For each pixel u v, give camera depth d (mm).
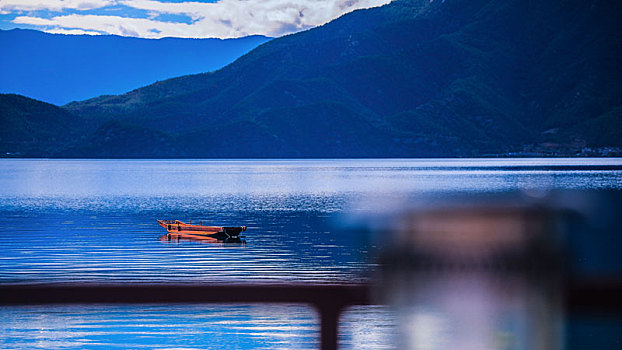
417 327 1414
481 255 1409
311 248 63250
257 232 79812
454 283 1415
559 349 1409
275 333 29000
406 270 1434
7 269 51312
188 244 68375
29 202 137125
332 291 1935
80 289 2053
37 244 68875
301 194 157500
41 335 29109
